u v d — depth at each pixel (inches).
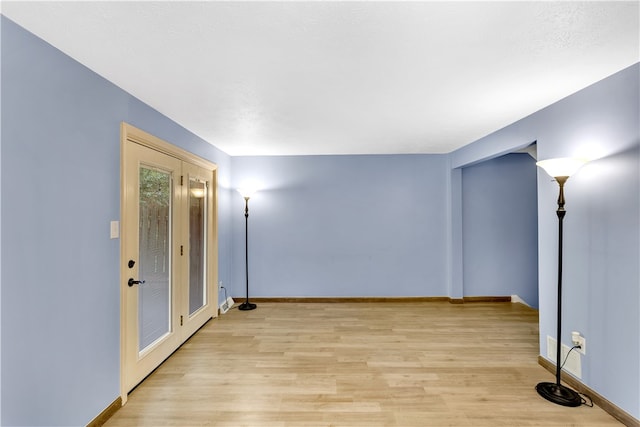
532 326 137.6
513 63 69.1
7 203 51.9
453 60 67.3
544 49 63.0
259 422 74.3
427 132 128.2
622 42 60.3
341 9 49.3
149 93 84.3
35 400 56.5
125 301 81.4
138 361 89.8
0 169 50.8
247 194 164.6
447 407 79.7
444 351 112.3
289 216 177.8
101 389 73.2
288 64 68.4
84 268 68.1
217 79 75.8
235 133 126.7
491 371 97.9
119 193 80.0
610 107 75.7
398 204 177.6
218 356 108.7
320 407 79.9
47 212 59.1
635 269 70.1
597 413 76.5
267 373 97.0
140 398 83.7
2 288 51.1
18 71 53.4
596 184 79.7
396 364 102.6
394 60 67.0
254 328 135.9
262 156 177.3
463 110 100.2
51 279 59.8
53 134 60.4
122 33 55.9
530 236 176.9
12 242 52.6
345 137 135.7
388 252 177.6
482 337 125.3
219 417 76.2
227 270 170.1
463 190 175.6
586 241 82.7
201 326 136.6
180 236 116.4
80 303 66.9
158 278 102.3
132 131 84.4
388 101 92.0
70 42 58.8
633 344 70.5
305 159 177.2
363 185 177.5
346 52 63.3
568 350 88.5
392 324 140.4
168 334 108.2
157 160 100.2
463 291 175.8
